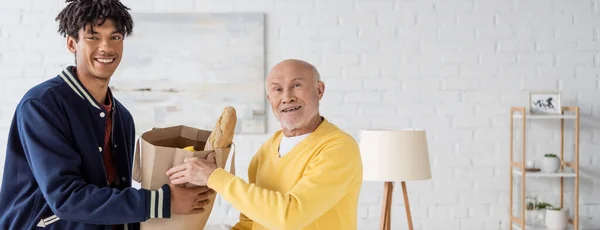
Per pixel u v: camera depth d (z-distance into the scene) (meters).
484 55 4.39
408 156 3.30
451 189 4.42
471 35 4.38
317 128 2.16
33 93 2.06
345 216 2.13
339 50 4.36
